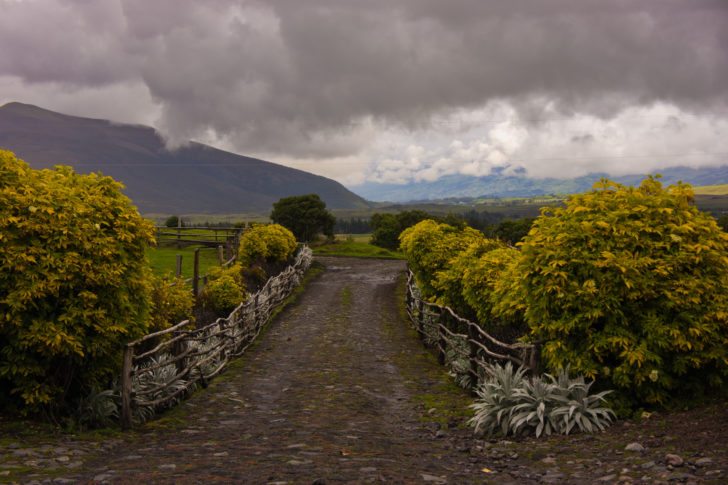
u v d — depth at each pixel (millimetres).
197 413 7102
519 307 7059
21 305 5172
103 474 3965
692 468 3609
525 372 6520
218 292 15422
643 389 5516
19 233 5363
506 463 4465
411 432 6039
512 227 68562
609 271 5715
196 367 8773
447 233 16812
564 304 5879
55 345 5336
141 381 7090
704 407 5207
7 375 5359
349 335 15188
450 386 9102
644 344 5438
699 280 5512
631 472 3738
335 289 26891
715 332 5395
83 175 6652
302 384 9266
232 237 30453
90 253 5762
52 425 5488
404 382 9508
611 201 6281
